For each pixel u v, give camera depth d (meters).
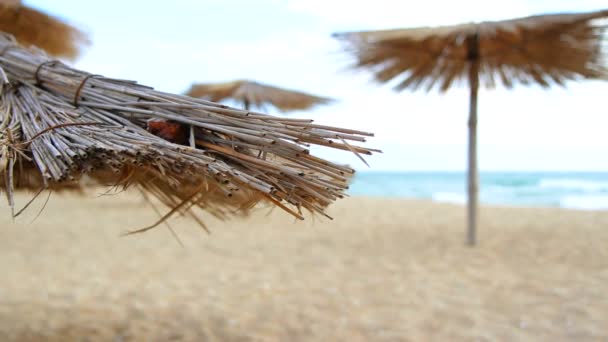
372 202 10.21
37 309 2.89
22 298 3.12
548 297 3.13
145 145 0.90
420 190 29.09
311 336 2.50
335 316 2.81
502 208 9.05
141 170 1.02
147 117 1.07
